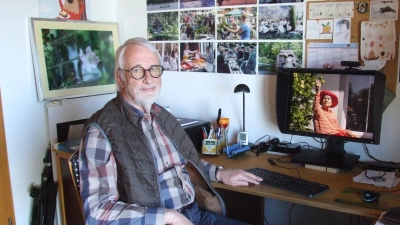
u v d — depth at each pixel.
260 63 2.26
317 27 2.08
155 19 2.58
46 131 2.32
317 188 1.63
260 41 2.24
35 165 2.29
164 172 1.70
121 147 1.56
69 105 2.42
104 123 1.58
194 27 2.44
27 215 2.29
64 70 2.34
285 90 2.04
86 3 2.49
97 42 2.53
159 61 1.75
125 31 2.71
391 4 1.89
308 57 2.12
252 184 1.74
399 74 1.93
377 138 1.85
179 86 2.55
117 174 1.57
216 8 2.35
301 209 2.32
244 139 2.22
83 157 1.54
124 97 1.73
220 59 2.38
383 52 1.94
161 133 1.78
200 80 2.46
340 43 2.04
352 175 1.83
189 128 2.16
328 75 1.90
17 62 2.15
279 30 2.18
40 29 2.21
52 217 2.28
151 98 1.69
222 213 1.81
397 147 1.99
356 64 1.86
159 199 1.60
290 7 2.13
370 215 1.44
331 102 1.92
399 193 1.60
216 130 2.26
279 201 2.39
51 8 2.29
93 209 1.45
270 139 2.29
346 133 1.90
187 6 2.44
